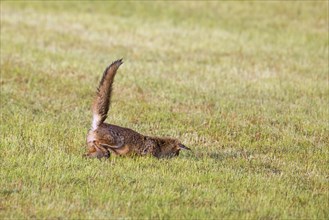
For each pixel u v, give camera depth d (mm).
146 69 74312
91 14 106938
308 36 97438
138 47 87125
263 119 55375
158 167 40219
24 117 51281
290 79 72688
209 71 75125
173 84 67312
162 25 101750
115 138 40406
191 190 36500
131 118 53344
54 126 48656
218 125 52656
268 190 37312
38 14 104875
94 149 40750
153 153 41469
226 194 36219
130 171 38781
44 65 72875
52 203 33688
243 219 32969
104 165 39531
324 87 69125
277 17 107812
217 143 47781
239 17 108125
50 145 43750
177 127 51438
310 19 106375
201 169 40656
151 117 53844
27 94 60312
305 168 42625
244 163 42656
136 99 60219
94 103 40469
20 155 40875
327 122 55656
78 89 63000
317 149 47500
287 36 97500
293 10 110562
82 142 44906
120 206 33906
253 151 46344
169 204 34500
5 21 97938
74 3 113750
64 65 73312
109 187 36250
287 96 64688
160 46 88312
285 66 79750
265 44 92562
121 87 64688
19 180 36844
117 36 92938
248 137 49594
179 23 103750
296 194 37000
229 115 56219
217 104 59812
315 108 60469
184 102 60125
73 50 82562
